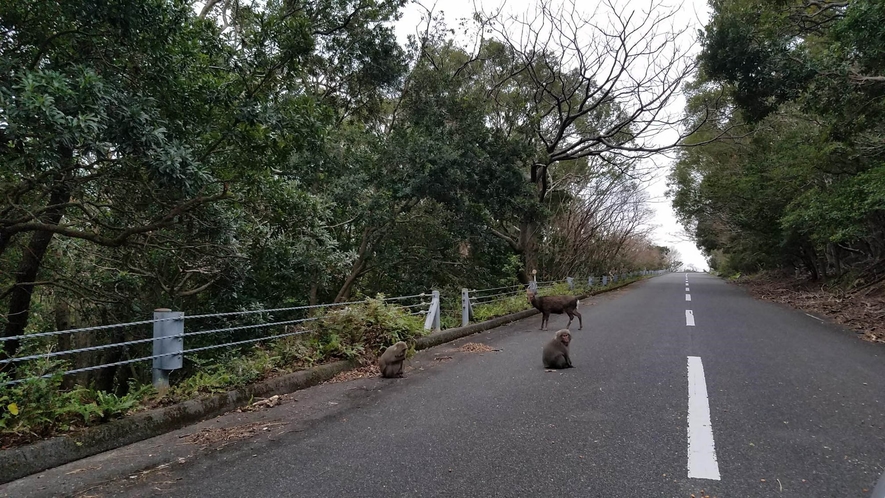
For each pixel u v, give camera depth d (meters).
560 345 6.89
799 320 12.72
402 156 13.76
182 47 6.32
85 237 6.86
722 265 60.19
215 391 5.23
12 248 9.61
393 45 14.02
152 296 11.07
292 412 5.14
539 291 17.83
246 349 8.98
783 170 17.81
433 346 9.26
